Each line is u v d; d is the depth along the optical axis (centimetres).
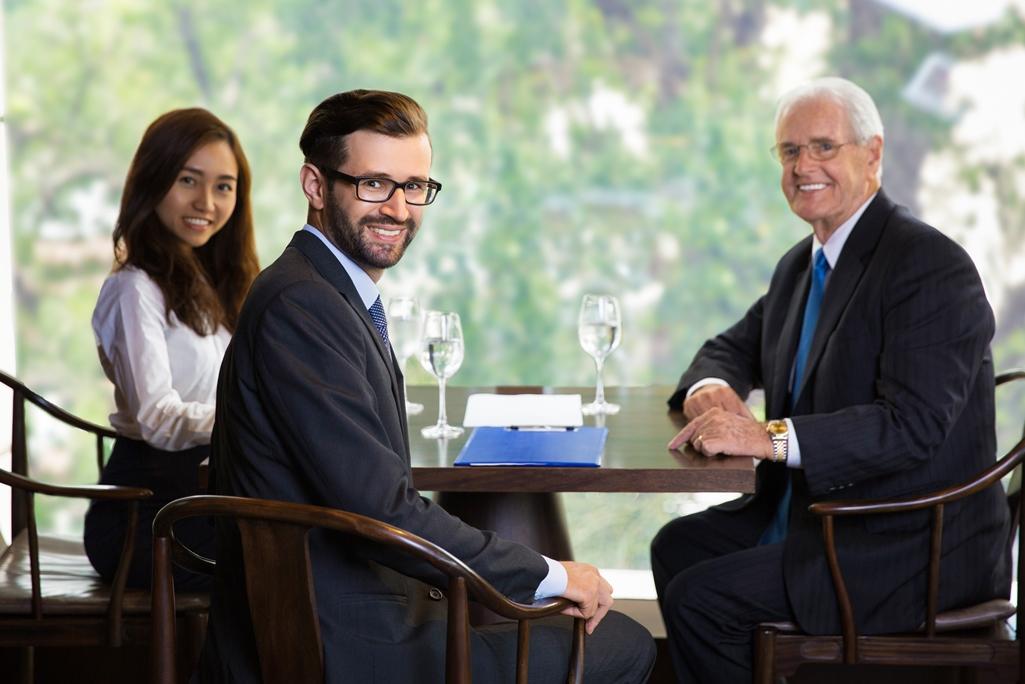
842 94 514
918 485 479
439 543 342
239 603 358
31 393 546
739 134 1087
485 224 1113
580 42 1091
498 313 1123
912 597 461
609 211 1108
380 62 1101
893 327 477
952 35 1042
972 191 1049
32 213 1128
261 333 345
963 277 477
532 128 1102
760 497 552
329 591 351
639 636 397
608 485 420
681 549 551
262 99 1109
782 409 532
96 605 461
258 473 351
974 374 473
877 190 521
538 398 550
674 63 1086
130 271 534
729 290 1108
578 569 364
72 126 1117
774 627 462
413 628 362
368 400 346
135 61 1109
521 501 521
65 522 1135
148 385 515
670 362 1116
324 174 372
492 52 1097
